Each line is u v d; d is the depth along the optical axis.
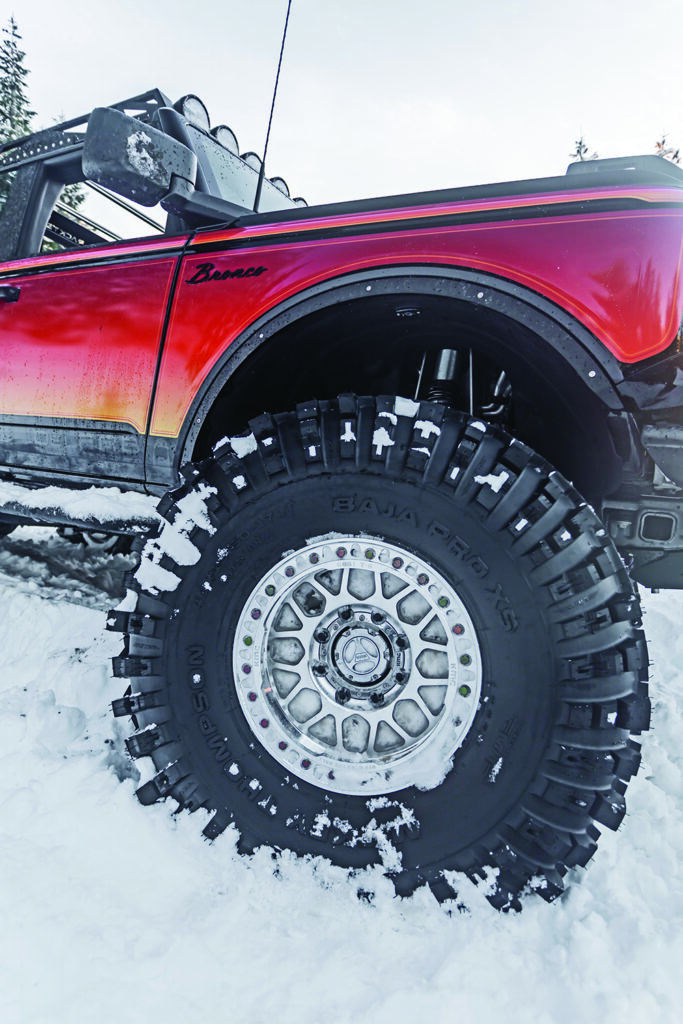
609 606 1.24
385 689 1.39
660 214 1.29
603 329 1.29
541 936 1.20
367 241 1.47
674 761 1.90
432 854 1.28
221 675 1.40
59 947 1.10
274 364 1.67
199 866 1.32
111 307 1.81
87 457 1.90
